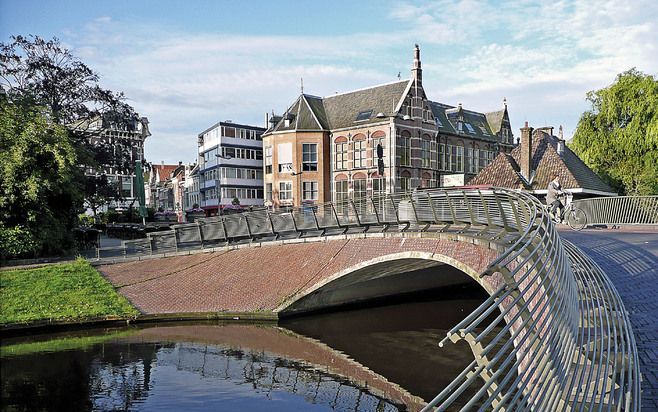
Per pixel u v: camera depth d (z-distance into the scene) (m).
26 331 16.84
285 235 21.16
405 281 21.67
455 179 43.84
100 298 19.52
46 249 24.48
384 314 19.44
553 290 4.90
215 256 21.89
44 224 23.81
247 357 14.09
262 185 60.91
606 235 16.02
